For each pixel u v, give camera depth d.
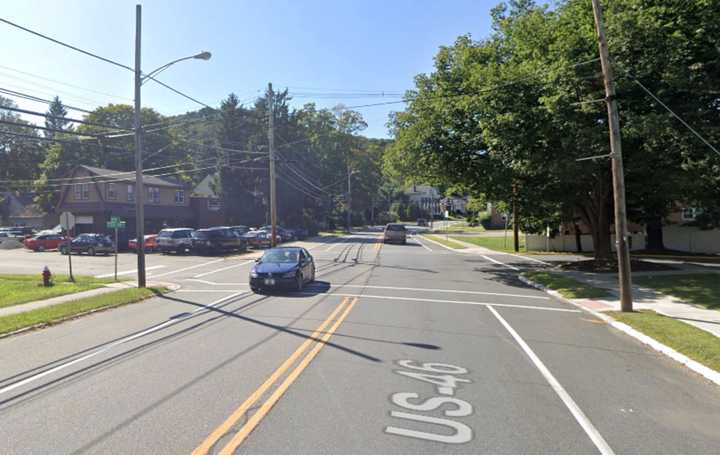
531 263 25.33
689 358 7.42
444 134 21.20
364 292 15.01
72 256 34.41
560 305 13.05
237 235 36.22
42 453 4.33
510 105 17.16
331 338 8.80
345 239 53.41
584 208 22.17
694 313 11.29
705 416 5.30
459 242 44.28
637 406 5.58
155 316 11.39
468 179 22.14
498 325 10.23
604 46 11.63
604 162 16.69
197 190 68.44
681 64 14.17
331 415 5.16
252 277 14.88
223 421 5.00
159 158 65.81
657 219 26.02
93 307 12.53
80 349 8.26
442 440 4.57
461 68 20.97
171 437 4.63
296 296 14.22
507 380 6.47
